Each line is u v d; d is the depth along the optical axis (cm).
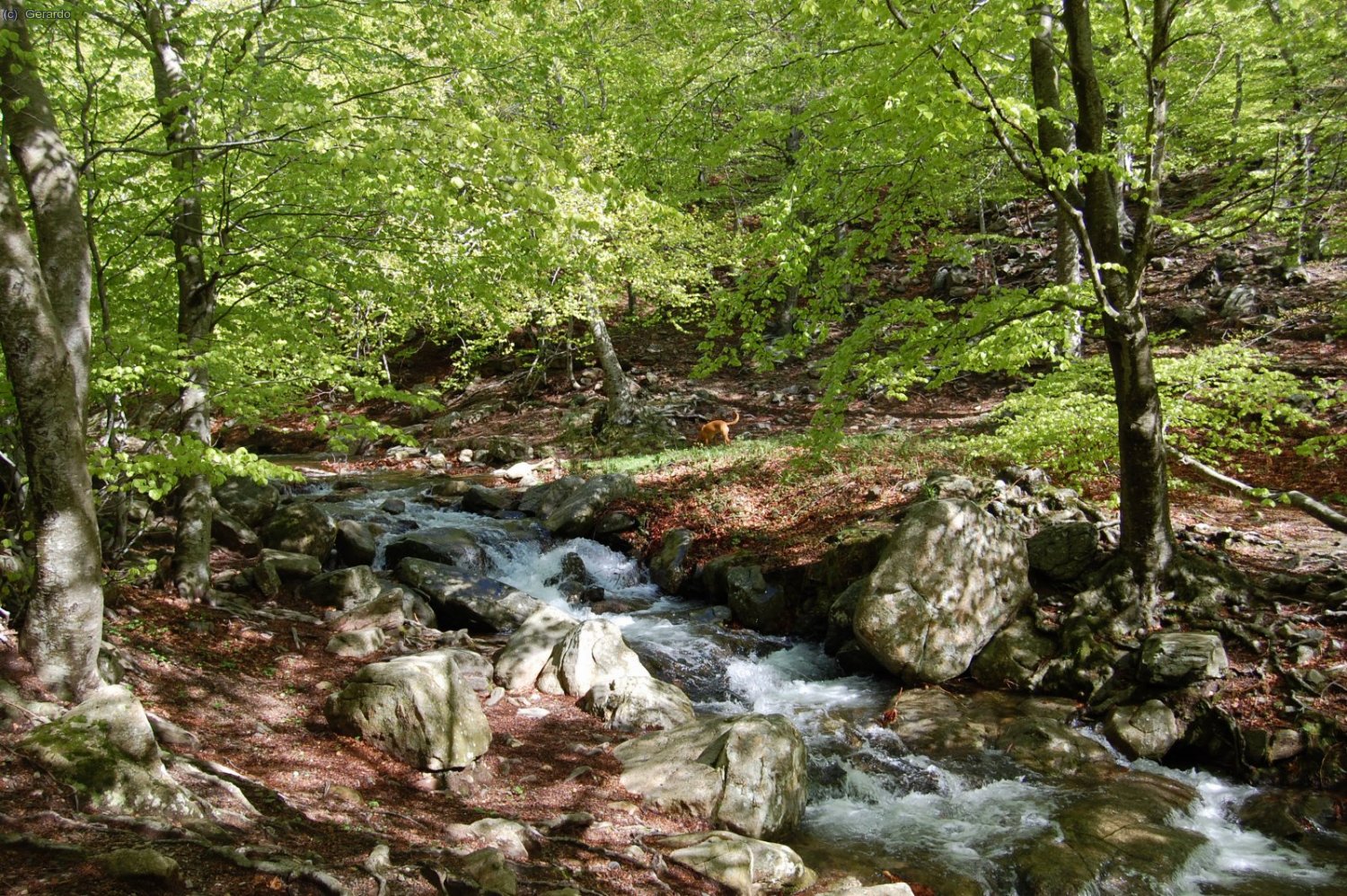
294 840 381
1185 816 579
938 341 740
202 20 713
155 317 777
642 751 598
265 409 769
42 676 445
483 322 1736
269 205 725
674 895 428
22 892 278
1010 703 734
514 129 484
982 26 573
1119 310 699
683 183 922
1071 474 1009
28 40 466
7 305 425
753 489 1236
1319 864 525
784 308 2288
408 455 1900
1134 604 748
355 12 746
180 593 726
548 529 1262
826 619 938
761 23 797
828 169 745
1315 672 641
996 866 523
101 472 493
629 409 1886
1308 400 1216
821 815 589
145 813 359
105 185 629
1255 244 1916
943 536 803
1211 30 775
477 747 554
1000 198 1786
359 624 772
